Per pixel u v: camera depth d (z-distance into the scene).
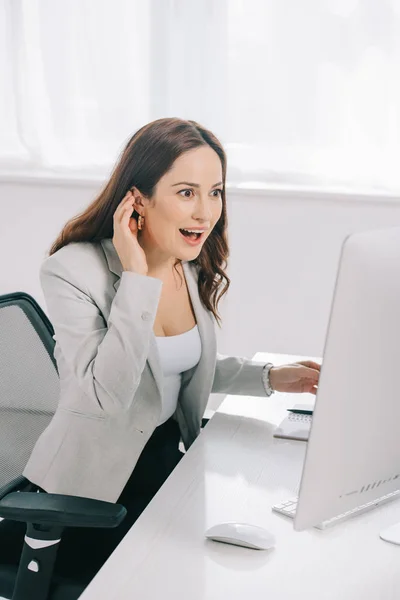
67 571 1.50
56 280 1.70
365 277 1.07
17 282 3.99
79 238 1.77
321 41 3.57
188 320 1.88
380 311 1.10
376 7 3.51
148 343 1.64
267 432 1.75
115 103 3.79
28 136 3.89
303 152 3.68
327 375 1.08
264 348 3.83
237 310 3.81
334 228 3.66
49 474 1.67
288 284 3.75
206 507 1.39
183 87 3.71
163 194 1.72
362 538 1.29
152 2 3.66
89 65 3.77
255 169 3.73
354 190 3.65
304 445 1.68
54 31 3.77
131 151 1.73
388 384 1.14
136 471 1.85
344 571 1.19
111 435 1.70
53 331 1.79
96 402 1.63
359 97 3.59
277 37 3.60
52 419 1.72
